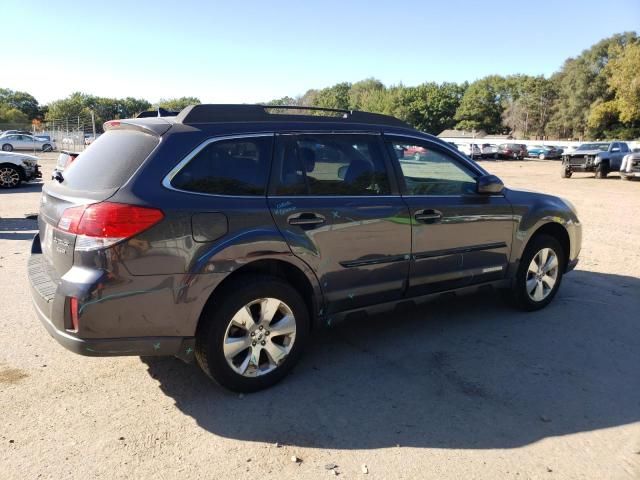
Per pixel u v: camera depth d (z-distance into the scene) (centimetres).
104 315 302
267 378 361
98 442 300
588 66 8194
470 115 9506
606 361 418
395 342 448
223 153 346
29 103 11844
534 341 454
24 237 863
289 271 377
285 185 364
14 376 376
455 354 425
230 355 343
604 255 782
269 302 354
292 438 308
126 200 305
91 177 336
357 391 363
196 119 353
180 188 324
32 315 496
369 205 395
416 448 300
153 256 309
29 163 1630
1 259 706
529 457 294
